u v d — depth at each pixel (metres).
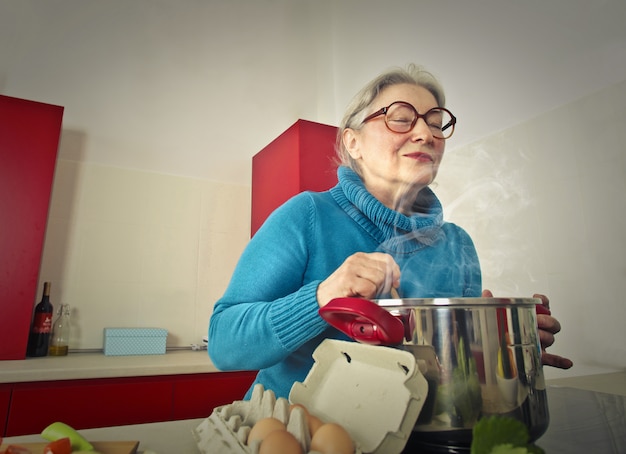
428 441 0.45
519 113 1.21
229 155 2.15
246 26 2.07
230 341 0.79
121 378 1.42
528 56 1.17
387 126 1.15
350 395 0.49
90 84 1.89
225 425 0.51
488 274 1.28
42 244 1.63
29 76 1.80
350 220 0.98
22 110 1.68
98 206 1.91
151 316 1.94
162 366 1.47
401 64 1.58
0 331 1.53
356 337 0.49
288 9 2.09
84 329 1.82
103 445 0.53
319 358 0.55
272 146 1.95
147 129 2.00
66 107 1.86
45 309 1.69
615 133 0.99
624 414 0.67
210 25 2.03
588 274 1.05
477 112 1.33
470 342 0.44
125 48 1.93
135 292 1.93
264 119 2.13
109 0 1.88
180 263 2.04
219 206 2.15
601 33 1.02
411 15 1.54
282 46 2.10
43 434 0.54
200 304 2.05
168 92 2.02
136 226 1.97
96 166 1.92
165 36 1.98
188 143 2.08
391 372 0.47
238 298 0.87
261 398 0.55
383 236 0.99
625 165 0.98
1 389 1.27
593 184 1.05
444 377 0.44
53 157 1.69
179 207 2.06
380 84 1.19
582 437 0.55
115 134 1.95
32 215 1.63
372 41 1.74
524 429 0.35
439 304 0.45
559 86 1.12
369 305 0.47
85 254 1.86
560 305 1.11
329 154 1.77
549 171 1.14
